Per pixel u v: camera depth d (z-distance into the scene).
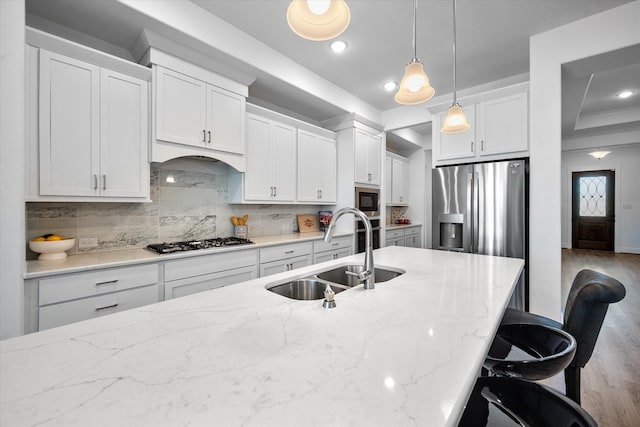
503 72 3.16
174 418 0.48
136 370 0.62
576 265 5.38
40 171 1.72
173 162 2.65
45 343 0.75
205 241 2.67
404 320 0.92
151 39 2.11
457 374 0.61
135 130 2.11
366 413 0.49
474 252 2.91
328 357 0.68
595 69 2.53
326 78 3.36
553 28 2.44
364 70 3.18
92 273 1.74
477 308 1.03
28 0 1.80
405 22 2.35
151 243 2.49
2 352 0.70
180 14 2.10
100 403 0.52
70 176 1.83
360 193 3.98
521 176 2.67
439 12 2.23
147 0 1.94
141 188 2.14
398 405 0.51
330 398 0.53
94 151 1.92
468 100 3.13
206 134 2.46
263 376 0.60
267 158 3.10
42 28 1.98
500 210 2.77
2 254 1.42
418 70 1.50
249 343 0.76
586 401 1.69
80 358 0.67
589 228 7.09
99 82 1.94
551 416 0.77
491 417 0.79
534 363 0.94
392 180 5.36
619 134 5.59
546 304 2.48
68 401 0.52
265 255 2.76
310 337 0.79
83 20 1.99
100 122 1.95
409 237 5.51
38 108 1.71
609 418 1.55
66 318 1.65
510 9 2.20
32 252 1.92
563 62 2.40
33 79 1.69
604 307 1.13
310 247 3.25
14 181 1.44
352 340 0.78
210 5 2.19
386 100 3.98
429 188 6.16
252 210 3.32
